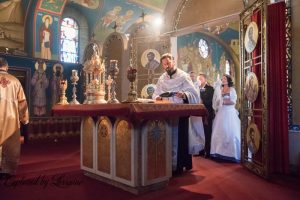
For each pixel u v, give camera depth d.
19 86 4.44
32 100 8.90
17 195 3.34
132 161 3.39
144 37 7.97
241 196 3.34
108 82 4.60
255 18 4.52
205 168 4.88
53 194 3.38
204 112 3.87
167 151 3.74
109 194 3.39
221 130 5.56
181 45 11.88
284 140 4.32
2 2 8.20
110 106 3.27
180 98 4.48
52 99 9.34
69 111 4.03
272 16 4.47
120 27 10.59
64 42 10.39
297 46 4.56
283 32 4.36
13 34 8.71
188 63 12.31
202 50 13.45
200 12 7.14
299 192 3.50
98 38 10.95
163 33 7.90
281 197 3.30
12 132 4.27
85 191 3.51
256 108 4.55
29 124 8.73
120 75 8.12
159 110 3.21
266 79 4.14
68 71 9.82
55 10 9.16
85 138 4.30
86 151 4.27
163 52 7.70
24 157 6.07
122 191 3.52
